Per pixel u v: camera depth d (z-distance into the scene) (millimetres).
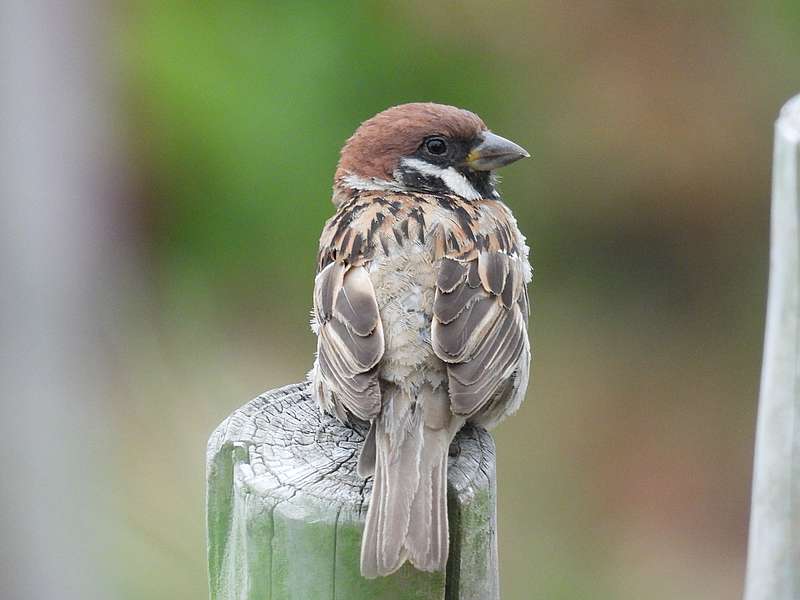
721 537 13414
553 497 13477
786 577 5145
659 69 14062
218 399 12922
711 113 14148
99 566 9938
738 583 12898
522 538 12836
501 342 6449
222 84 12633
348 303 6367
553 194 14422
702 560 13172
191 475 12070
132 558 10859
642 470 14016
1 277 9852
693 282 14867
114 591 10320
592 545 12992
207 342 13289
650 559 13141
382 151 7664
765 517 5219
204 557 11008
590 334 14883
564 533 13023
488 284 6586
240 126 12680
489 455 6051
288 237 13070
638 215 14617
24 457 9531
